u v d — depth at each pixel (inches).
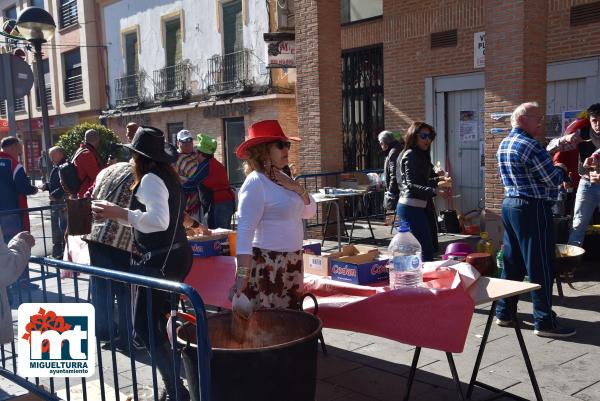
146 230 144.0
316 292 152.9
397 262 143.4
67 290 283.0
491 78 298.7
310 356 115.2
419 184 228.5
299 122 407.8
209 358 102.0
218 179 312.3
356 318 139.2
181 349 114.9
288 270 142.4
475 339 193.6
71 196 239.3
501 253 242.2
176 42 697.0
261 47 576.4
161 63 720.3
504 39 291.1
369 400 155.6
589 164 241.8
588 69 338.3
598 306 219.0
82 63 858.1
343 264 156.6
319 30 386.9
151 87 741.3
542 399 147.4
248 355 107.7
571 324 201.9
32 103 1047.6
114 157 409.7
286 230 141.4
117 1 783.7
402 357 183.8
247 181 139.2
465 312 126.3
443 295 128.3
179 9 677.3
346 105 480.7
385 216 432.5
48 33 313.1
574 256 224.2
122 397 162.9
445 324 127.6
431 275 146.6
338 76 399.9
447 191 395.2
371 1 455.5
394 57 435.5
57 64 939.3
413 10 419.8
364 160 472.7
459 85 399.2
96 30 836.0
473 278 145.1
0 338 130.0
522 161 185.9
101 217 150.6
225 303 179.2
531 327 201.6
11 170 277.0
